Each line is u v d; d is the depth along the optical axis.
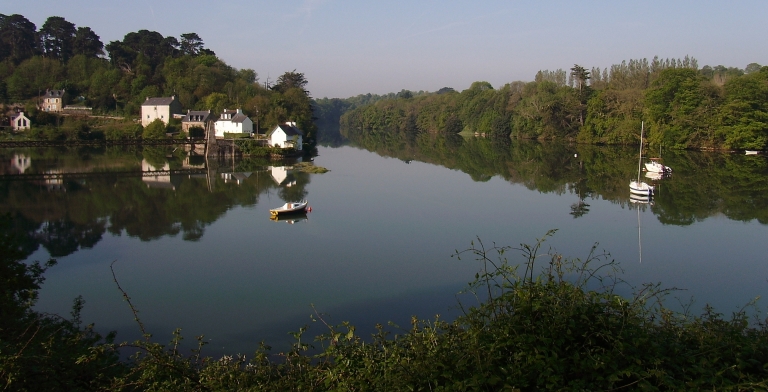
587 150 89.50
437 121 149.50
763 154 77.94
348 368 8.48
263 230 32.81
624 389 7.33
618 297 8.30
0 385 8.29
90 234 31.75
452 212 38.28
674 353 7.86
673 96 86.38
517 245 29.39
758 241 30.03
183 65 123.69
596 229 33.12
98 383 9.21
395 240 30.39
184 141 75.00
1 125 97.38
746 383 6.93
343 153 88.00
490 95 134.88
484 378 7.21
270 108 102.31
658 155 78.12
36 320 11.72
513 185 51.47
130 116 110.19
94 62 126.75
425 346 8.32
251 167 66.00
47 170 59.44
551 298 7.99
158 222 35.00
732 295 21.88
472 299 21.14
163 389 8.47
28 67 120.25
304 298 21.67
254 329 18.92
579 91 108.44
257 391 8.57
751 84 79.81
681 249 28.42
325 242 30.00
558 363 7.34
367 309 20.52
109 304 21.14
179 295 22.05
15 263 13.77
